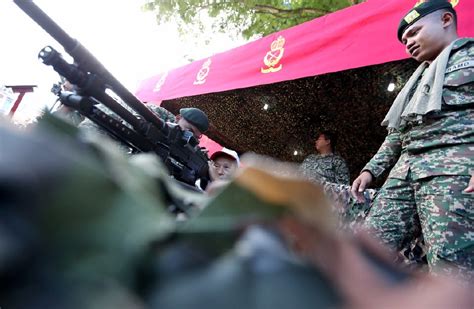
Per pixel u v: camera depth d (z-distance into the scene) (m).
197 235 0.15
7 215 0.11
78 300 0.12
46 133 0.14
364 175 1.93
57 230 0.12
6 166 0.11
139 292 0.13
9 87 2.18
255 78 3.20
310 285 0.15
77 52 0.83
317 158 3.80
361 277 0.16
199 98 5.63
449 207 1.38
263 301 0.14
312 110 5.13
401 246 1.69
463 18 1.95
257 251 0.16
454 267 1.32
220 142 6.64
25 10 0.77
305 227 0.16
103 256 0.13
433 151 1.54
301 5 6.15
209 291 0.14
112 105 0.94
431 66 1.64
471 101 1.48
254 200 0.16
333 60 2.58
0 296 0.11
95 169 0.14
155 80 4.67
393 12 2.31
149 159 0.26
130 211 0.15
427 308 0.15
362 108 4.68
